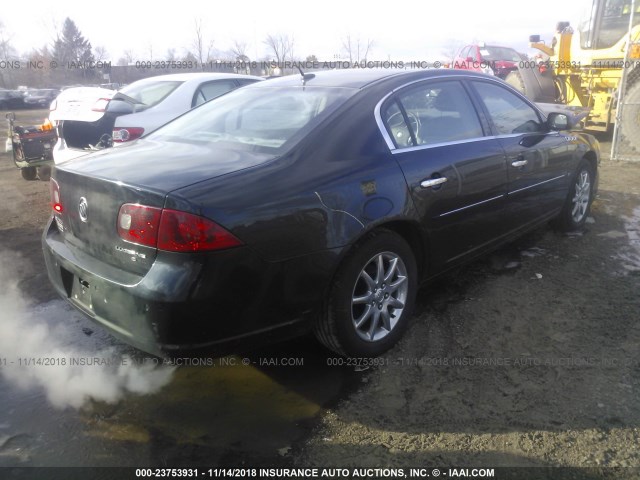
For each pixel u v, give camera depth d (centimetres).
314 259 266
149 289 235
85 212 272
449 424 260
